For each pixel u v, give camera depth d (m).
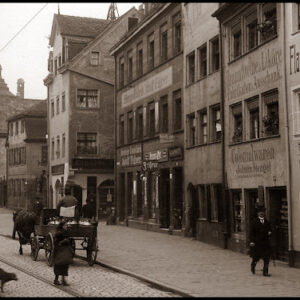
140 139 39.12
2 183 78.25
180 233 31.42
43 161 67.06
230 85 25.27
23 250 25.38
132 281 15.70
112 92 53.25
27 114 67.69
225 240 24.78
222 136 25.73
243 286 14.21
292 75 19.52
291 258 18.88
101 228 38.69
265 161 21.59
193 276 16.14
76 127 52.06
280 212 20.97
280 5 20.38
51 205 57.38
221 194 25.78
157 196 35.03
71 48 53.25
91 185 51.50
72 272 17.70
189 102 30.62
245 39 23.92
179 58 32.28
